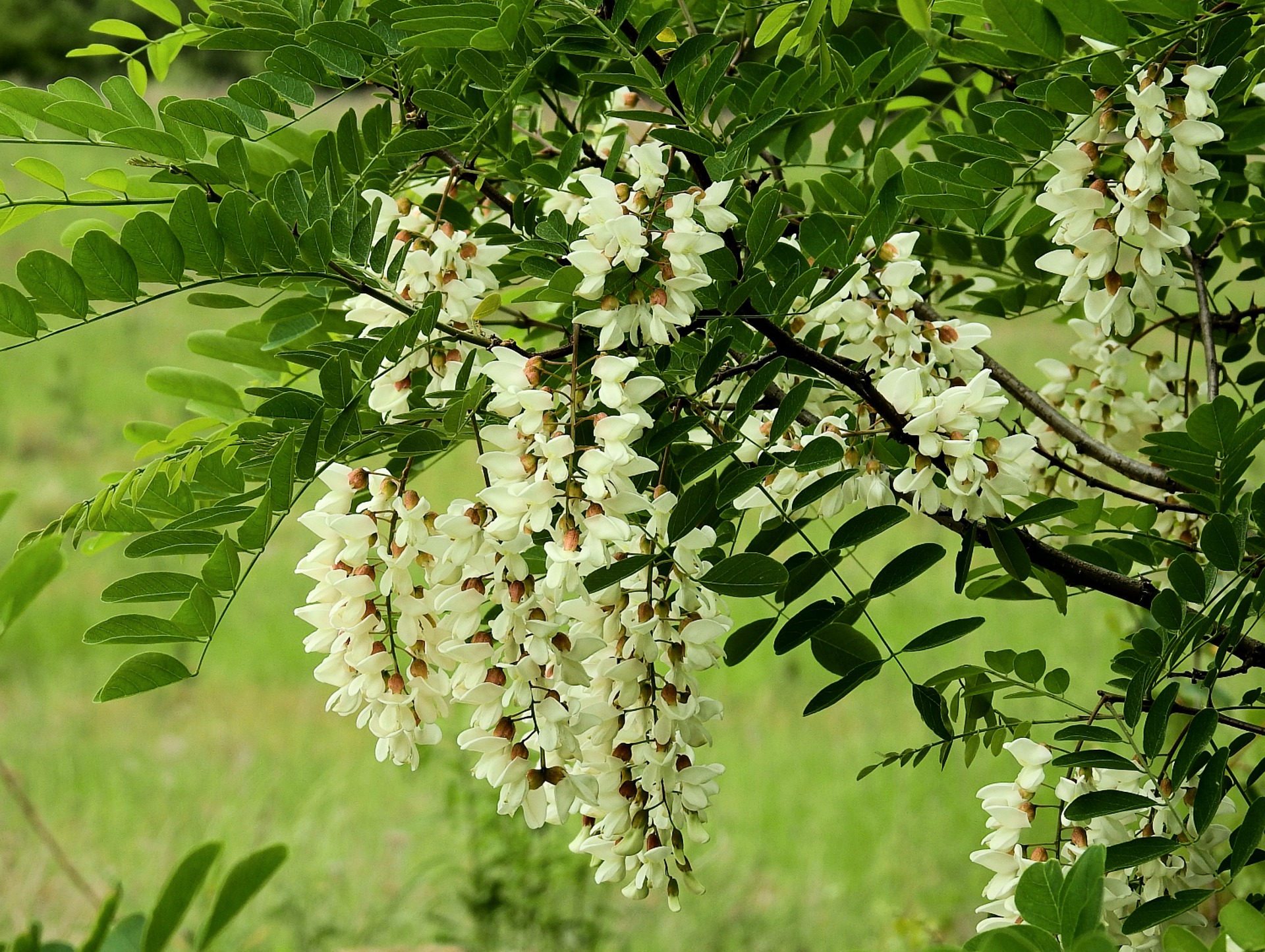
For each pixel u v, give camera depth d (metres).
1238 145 1.78
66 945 1.43
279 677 5.08
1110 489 1.91
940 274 2.04
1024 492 1.69
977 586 1.83
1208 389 1.91
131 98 1.77
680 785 1.68
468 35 1.70
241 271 1.67
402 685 1.66
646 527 1.64
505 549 1.62
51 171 1.74
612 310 1.63
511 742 1.65
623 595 1.66
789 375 1.79
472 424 1.66
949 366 1.74
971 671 1.75
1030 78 1.84
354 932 3.03
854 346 1.74
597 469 1.59
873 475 1.74
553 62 1.88
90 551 1.85
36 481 7.06
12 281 8.98
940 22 1.79
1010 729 1.75
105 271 1.64
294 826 3.66
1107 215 1.67
